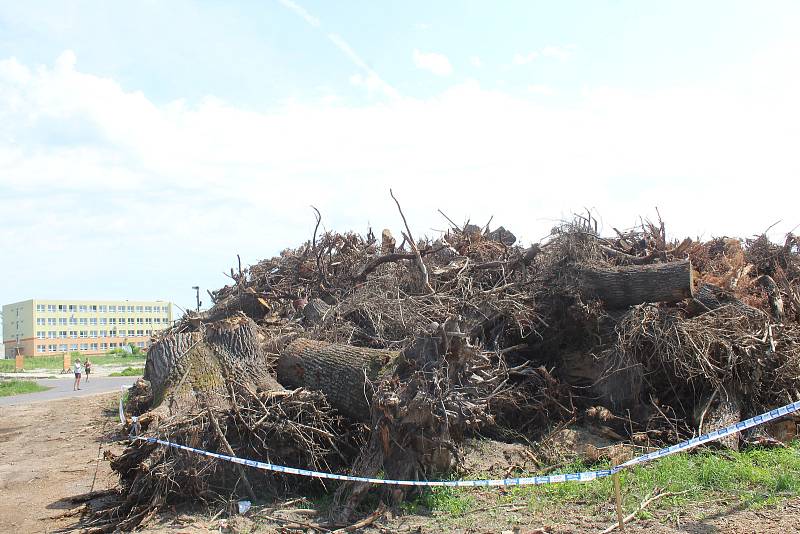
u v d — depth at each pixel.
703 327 8.04
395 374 6.81
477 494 6.32
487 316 9.18
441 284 10.45
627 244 10.61
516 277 10.12
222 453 6.73
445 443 6.54
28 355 99.00
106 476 8.94
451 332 6.55
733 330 8.09
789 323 8.89
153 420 6.95
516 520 5.60
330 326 9.56
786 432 7.36
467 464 7.12
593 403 8.62
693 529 5.05
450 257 11.49
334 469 7.07
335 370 7.41
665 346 8.06
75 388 27.23
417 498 6.30
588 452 7.17
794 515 5.14
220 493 6.72
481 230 12.45
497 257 11.08
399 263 11.18
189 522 6.23
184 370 7.79
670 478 6.17
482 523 5.60
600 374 8.68
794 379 7.77
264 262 13.73
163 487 6.59
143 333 112.31
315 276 12.30
